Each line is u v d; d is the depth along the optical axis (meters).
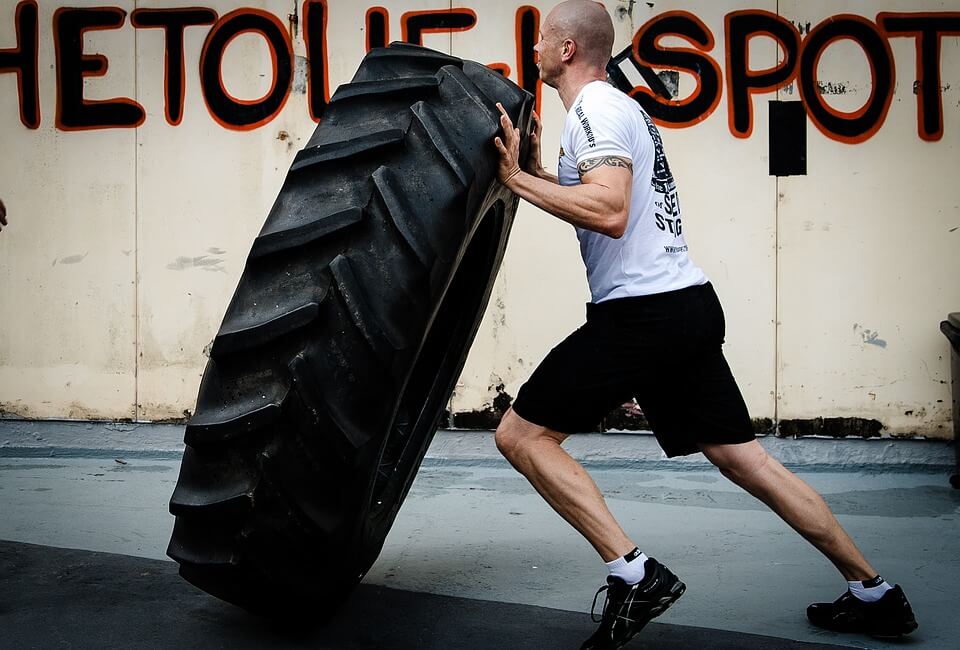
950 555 3.72
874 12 4.93
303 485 2.48
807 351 5.04
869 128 4.96
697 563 3.64
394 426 3.30
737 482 2.95
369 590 3.32
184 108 5.28
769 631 2.98
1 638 2.85
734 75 5.00
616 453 5.11
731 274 5.05
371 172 2.55
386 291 2.46
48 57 5.34
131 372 5.37
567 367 2.77
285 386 2.42
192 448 2.54
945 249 4.96
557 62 2.96
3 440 5.43
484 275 3.34
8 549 3.70
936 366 4.98
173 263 5.32
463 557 3.70
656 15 5.01
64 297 5.38
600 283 2.80
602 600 3.24
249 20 5.21
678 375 2.88
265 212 5.27
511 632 2.95
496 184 2.77
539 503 4.47
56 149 5.36
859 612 2.93
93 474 4.99
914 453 5.02
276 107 5.23
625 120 2.74
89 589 3.27
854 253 5.00
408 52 2.89
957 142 4.93
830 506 4.44
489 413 5.16
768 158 5.00
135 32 5.28
